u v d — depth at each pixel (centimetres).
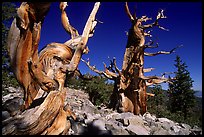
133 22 1098
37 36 460
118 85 1081
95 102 1300
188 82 2042
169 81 1100
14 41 461
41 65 473
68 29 607
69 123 491
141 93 1078
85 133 529
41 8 440
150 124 750
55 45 532
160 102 1756
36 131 431
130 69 1084
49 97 453
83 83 1550
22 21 439
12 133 421
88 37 551
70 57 543
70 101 970
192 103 1998
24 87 481
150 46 1069
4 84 1121
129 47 1118
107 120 677
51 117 448
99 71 1140
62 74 504
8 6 1388
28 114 437
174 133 670
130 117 740
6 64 1196
